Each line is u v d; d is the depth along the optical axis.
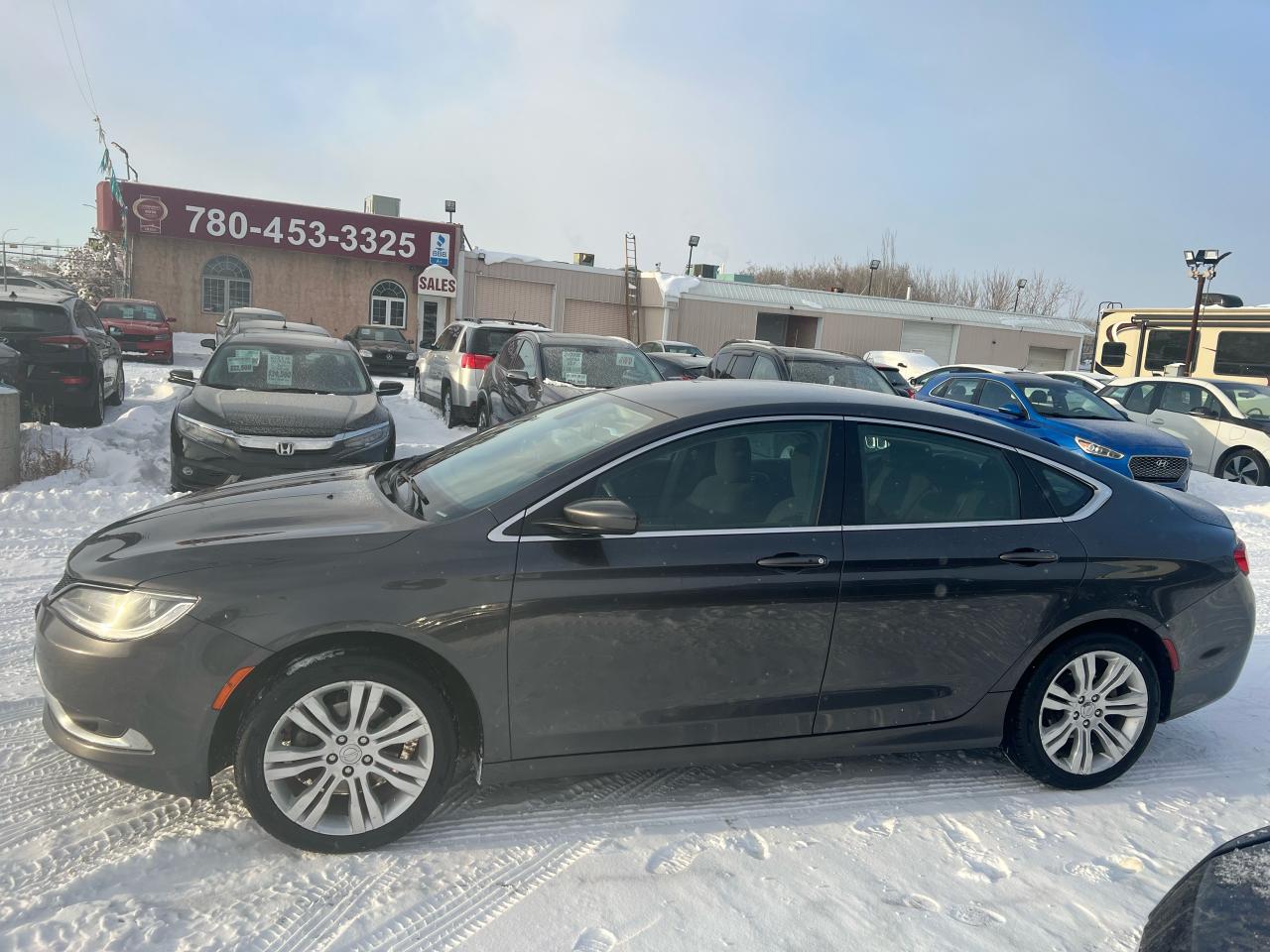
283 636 2.91
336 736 3.02
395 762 3.11
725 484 3.41
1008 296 65.94
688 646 3.28
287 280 30.59
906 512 3.56
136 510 7.39
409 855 3.09
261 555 3.01
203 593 2.90
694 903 2.91
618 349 11.16
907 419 3.67
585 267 32.69
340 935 2.67
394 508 3.47
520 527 3.17
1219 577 3.87
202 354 25.33
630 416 3.67
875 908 2.94
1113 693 3.83
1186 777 4.00
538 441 3.81
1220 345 20.16
